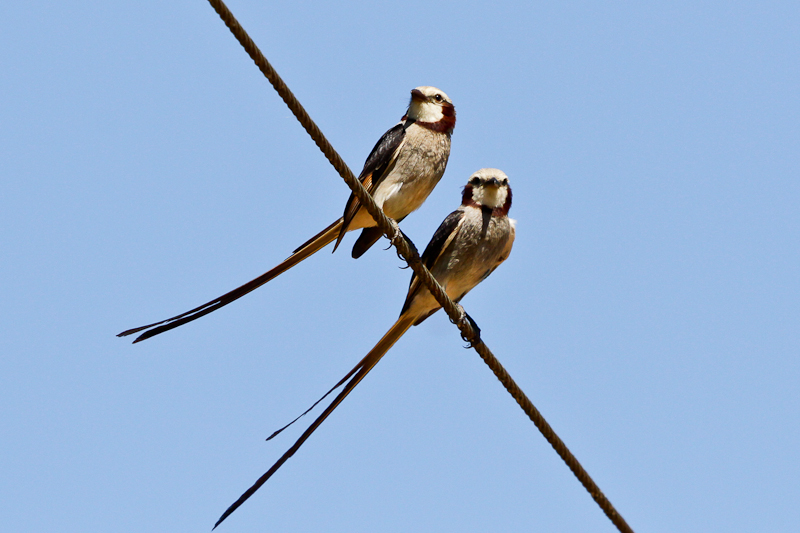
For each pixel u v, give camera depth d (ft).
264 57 25.49
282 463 33.32
